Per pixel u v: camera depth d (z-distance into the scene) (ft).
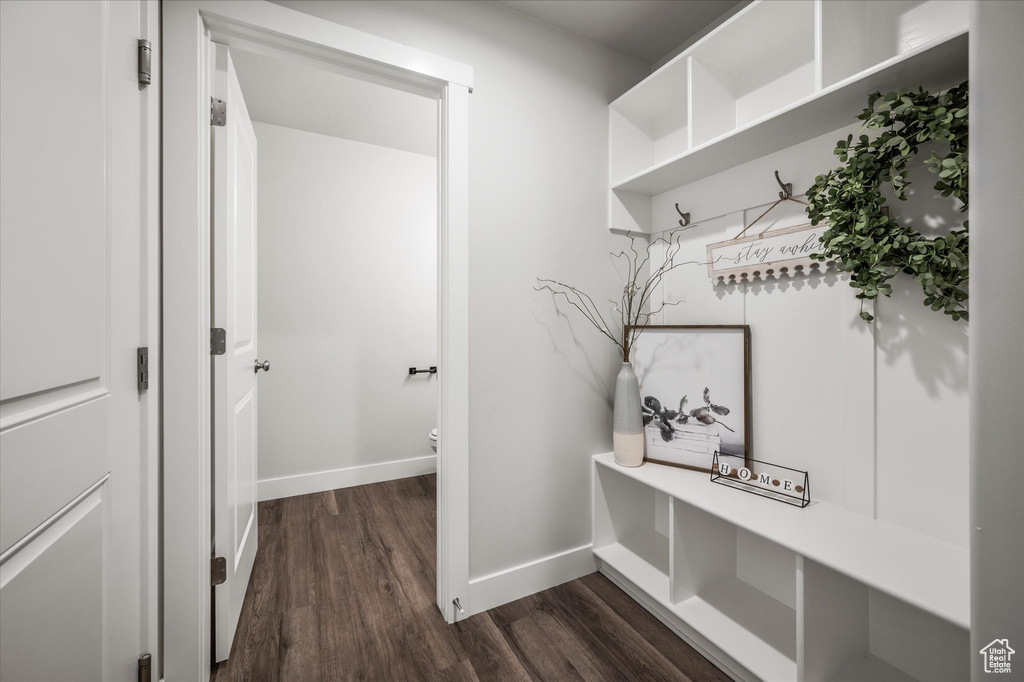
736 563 5.62
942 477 3.80
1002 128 1.54
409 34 5.08
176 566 4.02
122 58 3.31
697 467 5.65
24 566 2.30
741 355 5.38
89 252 2.89
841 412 4.52
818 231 4.64
